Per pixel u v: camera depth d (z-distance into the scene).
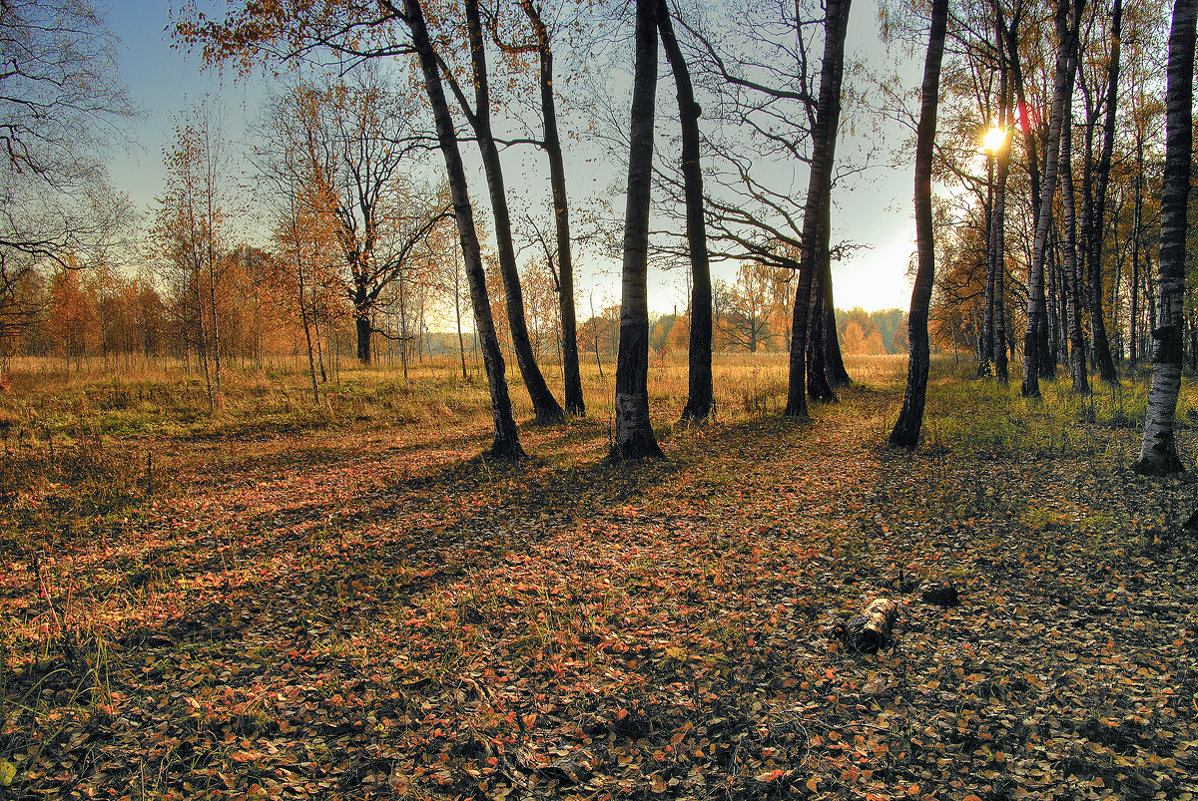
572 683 3.62
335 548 6.20
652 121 9.68
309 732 3.20
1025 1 17.62
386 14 9.49
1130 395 14.73
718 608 4.62
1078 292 15.88
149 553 6.05
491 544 6.22
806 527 6.52
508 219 14.84
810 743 2.99
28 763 2.87
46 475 9.06
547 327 31.83
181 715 3.31
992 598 4.54
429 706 3.40
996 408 14.57
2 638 4.06
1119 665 3.56
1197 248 24.20
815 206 14.07
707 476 8.84
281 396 19.78
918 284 10.42
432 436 14.05
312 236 19.33
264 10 8.88
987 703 3.27
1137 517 6.09
